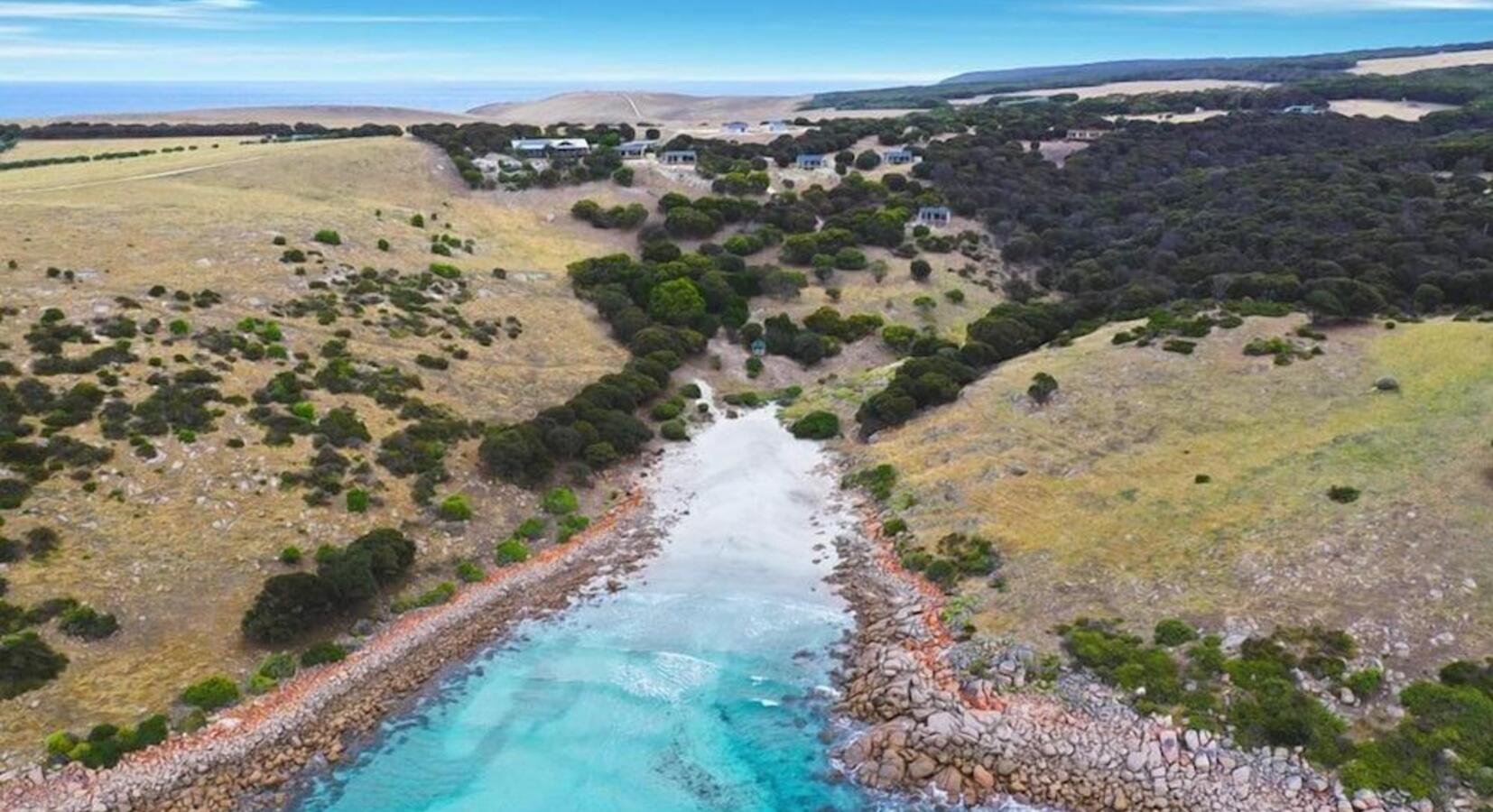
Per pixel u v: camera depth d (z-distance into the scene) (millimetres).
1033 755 36875
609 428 67000
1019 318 85688
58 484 46562
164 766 36344
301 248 81500
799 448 70688
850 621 48469
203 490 49500
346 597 45375
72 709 37625
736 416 77250
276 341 65250
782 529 58719
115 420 51312
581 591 51781
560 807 35875
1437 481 47562
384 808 35656
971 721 38656
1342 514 46562
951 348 80938
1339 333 69125
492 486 58812
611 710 41688
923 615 47156
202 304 66812
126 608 42312
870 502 60625
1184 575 45344
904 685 41469
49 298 61219
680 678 43969
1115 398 64688
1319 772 34312
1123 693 38938
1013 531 52406
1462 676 36469
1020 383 70375
